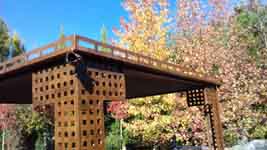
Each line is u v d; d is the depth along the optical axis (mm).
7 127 15391
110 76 5465
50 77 5195
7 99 10023
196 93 9609
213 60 13742
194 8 15562
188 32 15281
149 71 6742
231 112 12766
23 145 16109
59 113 4949
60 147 4828
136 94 10203
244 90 13102
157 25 13016
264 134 13086
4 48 25125
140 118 12180
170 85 8977
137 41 12727
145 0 13133
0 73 5984
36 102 5391
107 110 14203
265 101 13055
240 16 17594
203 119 12320
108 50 6926
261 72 13562
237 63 13633
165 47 13430
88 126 4793
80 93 4750
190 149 12375
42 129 16344
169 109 12156
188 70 7875
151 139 12234
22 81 7004
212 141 9336
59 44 4902
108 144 15281
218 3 15820
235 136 13086
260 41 16031
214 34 14586
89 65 5051
